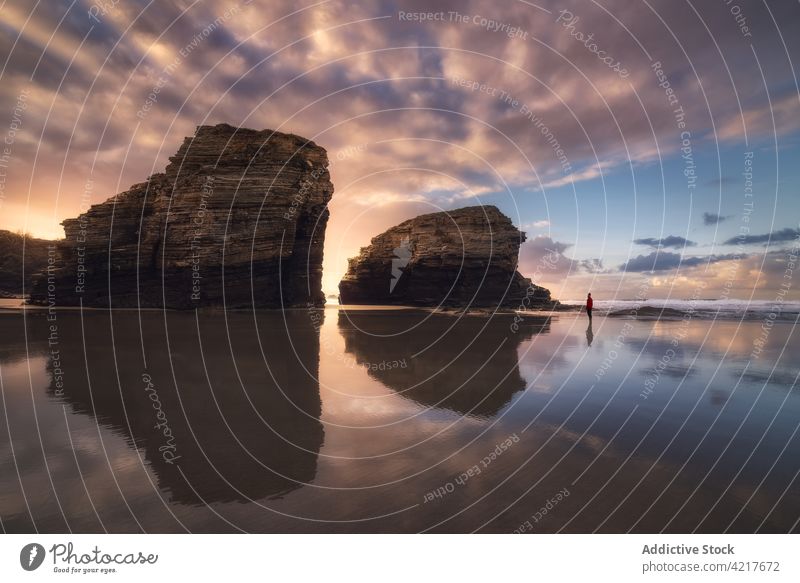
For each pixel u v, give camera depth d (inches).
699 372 400.5
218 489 185.0
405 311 1250.0
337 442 237.9
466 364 454.0
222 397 322.3
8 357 452.8
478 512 168.4
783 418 270.4
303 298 1310.3
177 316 917.8
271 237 1178.0
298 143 1246.9
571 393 335.9
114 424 260.1
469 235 1467.8
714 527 158.2
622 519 163.6
